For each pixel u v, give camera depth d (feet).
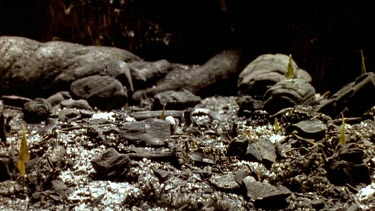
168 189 2.54
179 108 3.17
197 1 3.84
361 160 2.60
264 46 3.67
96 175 2.62
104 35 3.63
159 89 3.35
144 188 2.54
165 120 2.88
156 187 2.55
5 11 3.69
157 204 2.52
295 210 2.48
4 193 2.54
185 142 2.76
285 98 2.98
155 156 2.67
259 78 3.16
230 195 2.54
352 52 3.58
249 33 3.70
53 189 2.55
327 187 2.55
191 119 2.98
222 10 3.77
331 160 2.61
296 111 2.88
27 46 3.25
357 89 2.90
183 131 2.90
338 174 2.58
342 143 2.66
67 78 3.23
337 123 2.86
